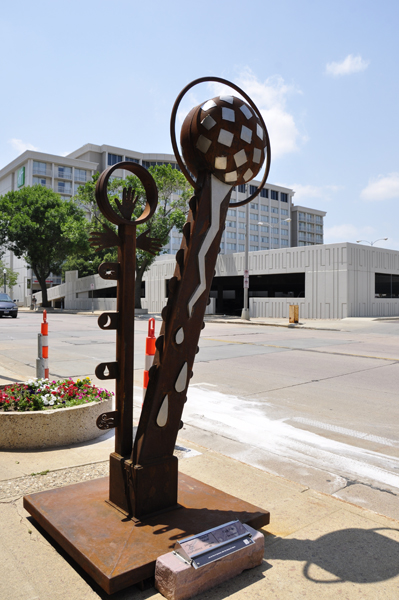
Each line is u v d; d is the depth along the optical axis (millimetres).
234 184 2807
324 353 12789
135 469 2660
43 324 6301
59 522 2637
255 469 4078
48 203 46156
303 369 9961
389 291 36500
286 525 3014
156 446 2740
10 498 3311
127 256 2846
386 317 28641
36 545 2666
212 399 7051
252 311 33375
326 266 29000
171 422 2762
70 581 2338
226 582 2363
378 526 3014
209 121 2557
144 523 2633
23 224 43969
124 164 2754
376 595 2270
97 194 2719
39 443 4488
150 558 2291
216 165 2635
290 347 14227
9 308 29812
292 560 2580
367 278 29656
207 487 3229
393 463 4465
